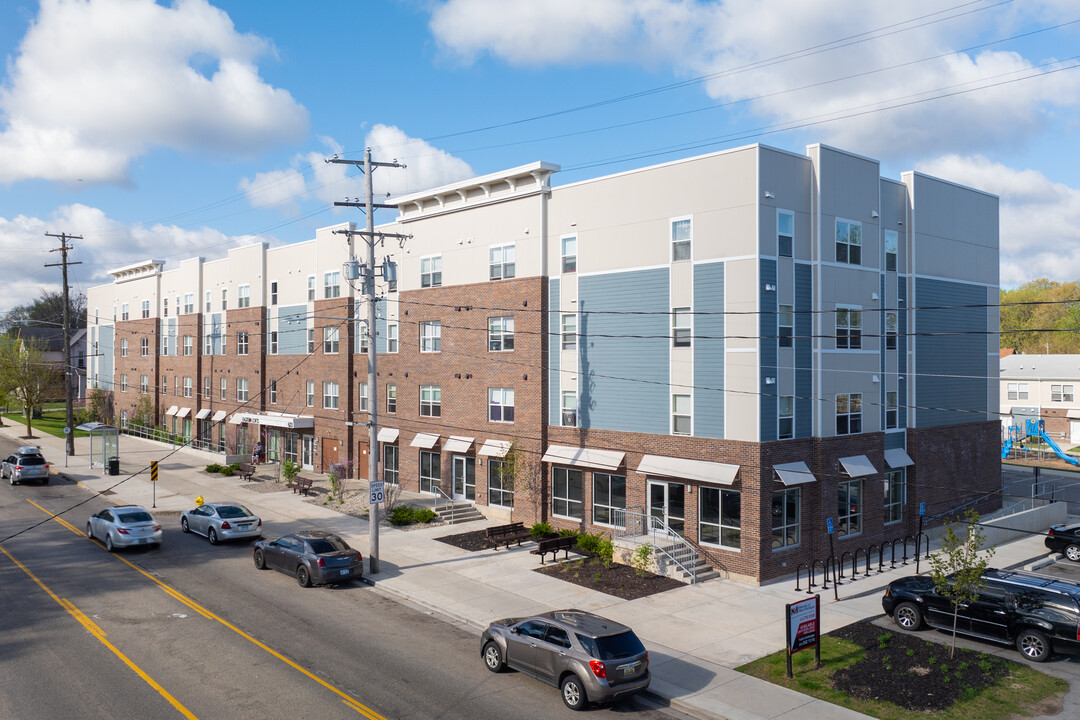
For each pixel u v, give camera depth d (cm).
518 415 3247
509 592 2284
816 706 1503
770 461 2470
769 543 2464
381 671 1647
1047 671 1705
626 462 2828
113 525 2781
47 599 2164
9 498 3869
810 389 2648
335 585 2380
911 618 1981
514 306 3269
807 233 2662
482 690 1557
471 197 3512
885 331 3025
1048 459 5838
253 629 1919
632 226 2841
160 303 6569
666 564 2491
